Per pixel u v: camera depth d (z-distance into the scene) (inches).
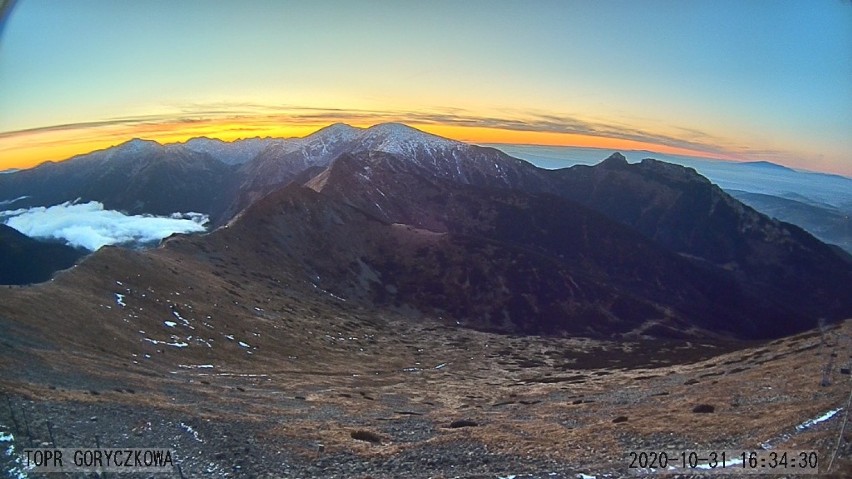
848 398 1357.0
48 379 1600.6
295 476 1164.5
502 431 1566.2
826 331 2736.2
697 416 1514.5
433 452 1323.8
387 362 4156.0
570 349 5713.6
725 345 5482.3
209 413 1592.0
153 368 2273.6
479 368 4370.1
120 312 2864.2
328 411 1988.2
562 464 1208.8
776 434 1214.3
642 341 6678.2
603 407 1962.4
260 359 3147.1
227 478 1120.8
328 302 6190.9
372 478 1151.6
